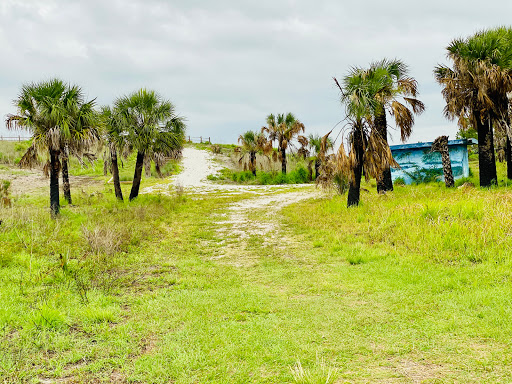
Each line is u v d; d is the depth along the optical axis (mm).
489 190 14039
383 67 15375
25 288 5816
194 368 3393
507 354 3375
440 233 8062
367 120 13125
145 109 17484
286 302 5293
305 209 14578
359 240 9094
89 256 7801
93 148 14352
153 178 32969
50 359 3584
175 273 7156
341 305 5043
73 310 4902
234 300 5418
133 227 11258
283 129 33719
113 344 3939
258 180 32938
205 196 22078
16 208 13047
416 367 3262
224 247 9602
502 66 14383
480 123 15695
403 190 16891
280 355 3602
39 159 13852
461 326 4070
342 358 3498
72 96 13180
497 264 6379
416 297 5148
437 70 17188
